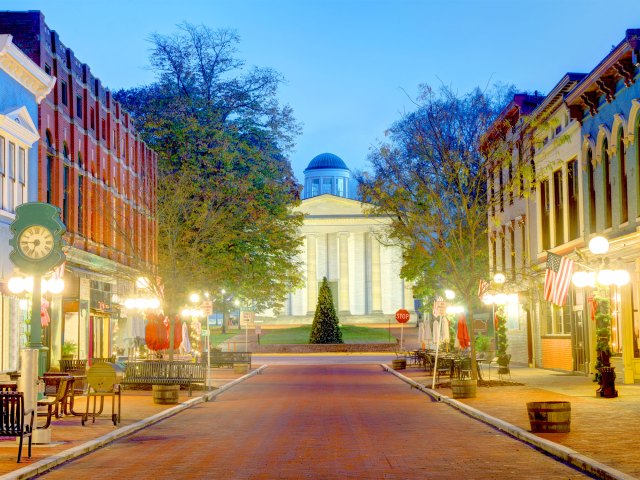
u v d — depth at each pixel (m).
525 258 45.19
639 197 30.72
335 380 41.78
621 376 32.47
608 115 33.97
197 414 24.84
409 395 31.58
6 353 32.19
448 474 14.05
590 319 36.88
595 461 14.30
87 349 42.50
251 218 62.12
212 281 59.53
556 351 43.03
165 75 66.56
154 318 39.25
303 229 126.56
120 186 49.50
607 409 22.81
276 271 67.56
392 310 125.00
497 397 27.70
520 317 50.03
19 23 36.09
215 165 61.88
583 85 34.97
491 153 37.47
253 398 30.75
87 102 42.94
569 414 18.19
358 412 24.89
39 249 18.66
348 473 14.25
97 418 22.45
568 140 37.66
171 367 32.88
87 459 16.20
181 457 16.30
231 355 51.56
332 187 157.12
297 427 21.09
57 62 38.25
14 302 32.75
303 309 127.12
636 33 30.14
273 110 66.88
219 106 65.69
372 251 125.75
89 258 42.16
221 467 15.03
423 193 38.22
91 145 43.72
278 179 65.94
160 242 58.50
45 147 36.25
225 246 61.19
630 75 31.17
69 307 40.12
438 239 39.41
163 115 62.91
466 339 39.09
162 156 62.25
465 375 34.28
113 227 45.34
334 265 127.12
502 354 38.56
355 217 125.88
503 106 70.75
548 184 43.25
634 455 15.00
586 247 36.25
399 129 58.19
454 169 36.28
